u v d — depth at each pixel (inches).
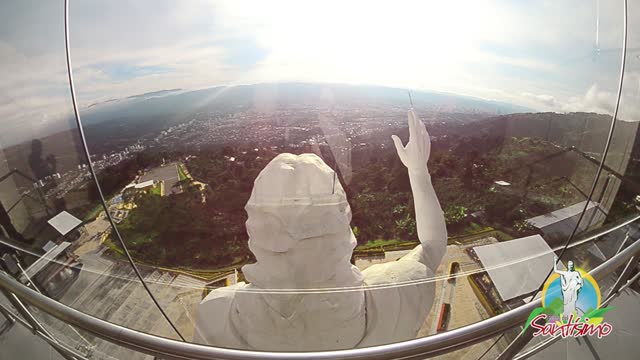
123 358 603.5
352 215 457.4
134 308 488.4
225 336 473.7
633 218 603.2
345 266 444.8
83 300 505.4
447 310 502.0
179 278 463.8
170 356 448.5
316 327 463.5
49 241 513.0
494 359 599.5
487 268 496.4
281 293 441.4
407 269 467.8
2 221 521.7
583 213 536.1
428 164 458.6
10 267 569.3
